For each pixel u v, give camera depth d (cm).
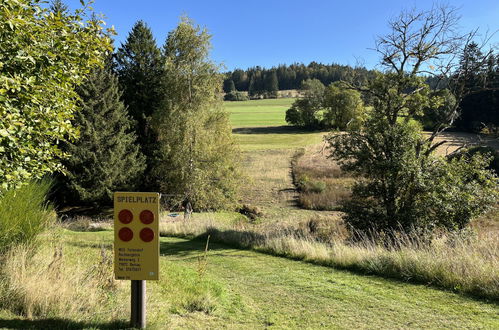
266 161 4806
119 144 2702
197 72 2941
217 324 468
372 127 1584
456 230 1412
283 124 9169
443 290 634
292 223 2402
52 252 625
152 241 398
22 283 450
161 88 3094
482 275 621
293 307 565
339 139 1669
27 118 496
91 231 1605
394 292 633
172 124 2867
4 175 480
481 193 1518
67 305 438
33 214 630
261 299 608
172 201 2817
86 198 2592
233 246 1255
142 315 407
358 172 1623
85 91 2591
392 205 1535
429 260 714
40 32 493
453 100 1753
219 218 2506
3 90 414
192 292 580
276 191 3550
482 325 477
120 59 3300
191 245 1284
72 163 2541
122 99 3189
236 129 8419
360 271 810
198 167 2886
